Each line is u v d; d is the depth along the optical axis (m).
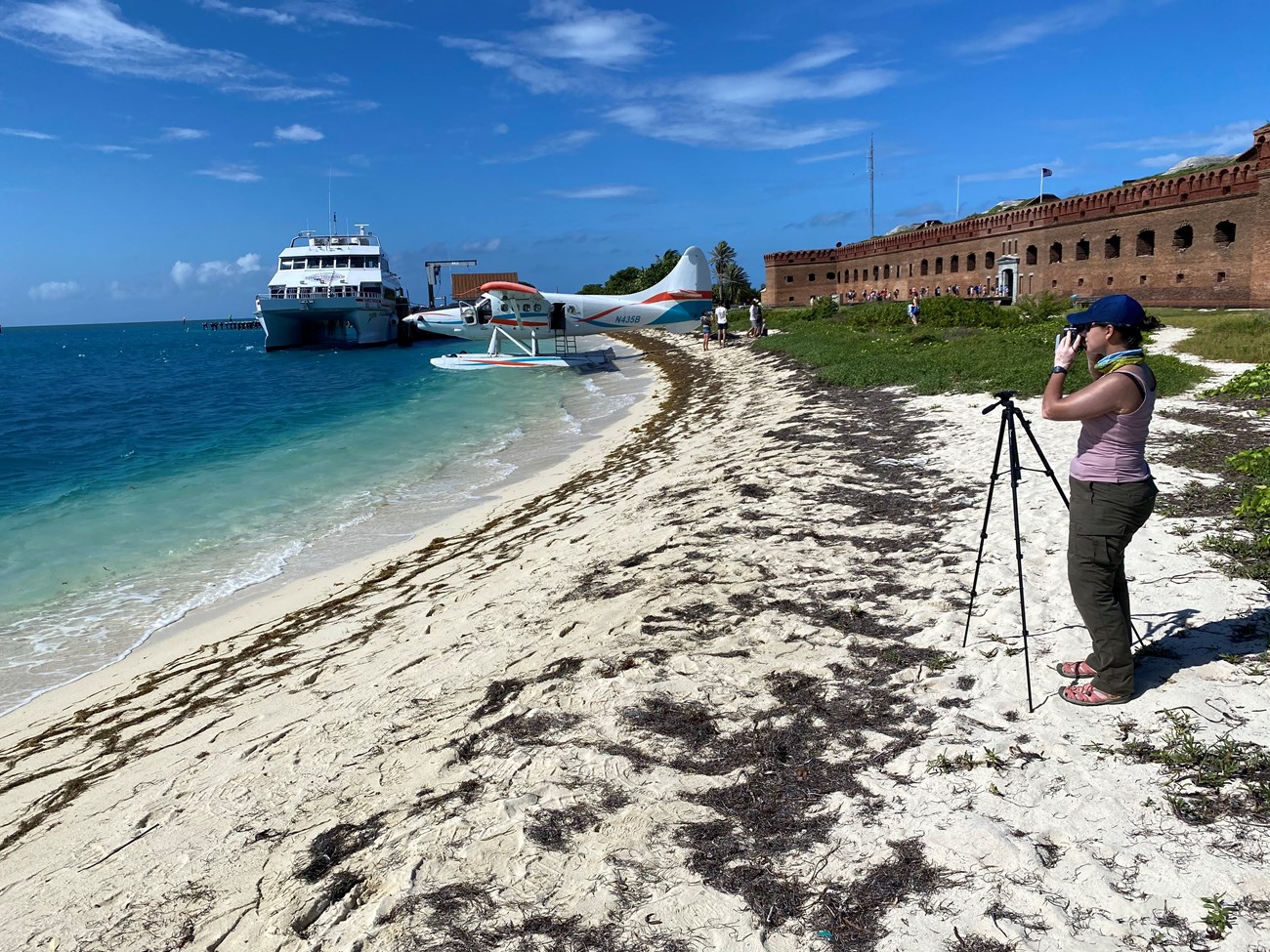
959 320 31.75
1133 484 3.50
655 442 16.52
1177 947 2.47
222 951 3.26
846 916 2.84
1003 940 2.60
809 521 8.09
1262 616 4.46
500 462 16.25
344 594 9.06
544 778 4.06
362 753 4.86
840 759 3.88
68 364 65.56
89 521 12.54
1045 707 3.95
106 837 4.51
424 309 83.19
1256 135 29.78
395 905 3.22
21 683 7.49
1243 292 31.09
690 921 2.93
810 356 24.69
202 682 7.07
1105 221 38.22
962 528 7.16
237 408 27.75
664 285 39.06
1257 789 3.06
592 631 6.06
